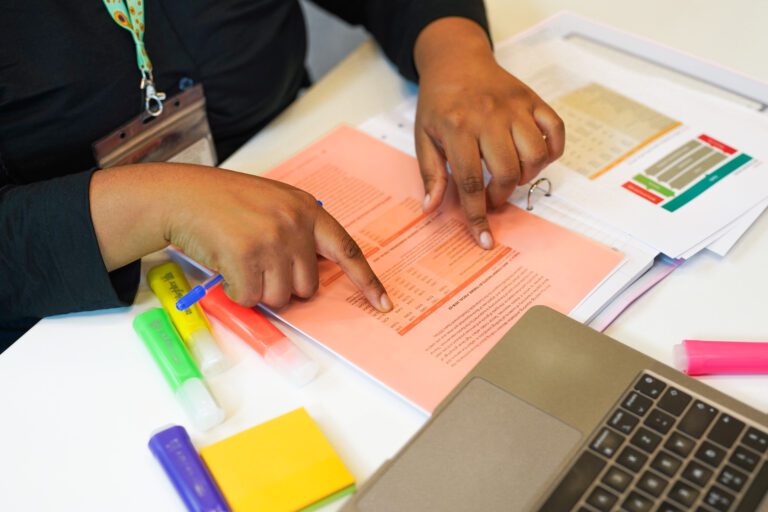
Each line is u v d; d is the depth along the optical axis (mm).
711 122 720
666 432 438
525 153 637
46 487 464
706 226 611
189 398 495
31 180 708
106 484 463
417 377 504
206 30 768
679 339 532
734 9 904
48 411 508
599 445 436
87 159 725
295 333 555
